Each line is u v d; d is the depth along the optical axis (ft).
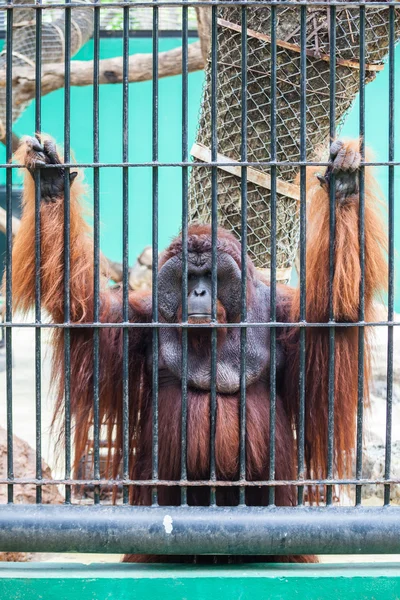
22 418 28.27
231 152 17.06
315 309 11.75
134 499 13.67
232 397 12.76
